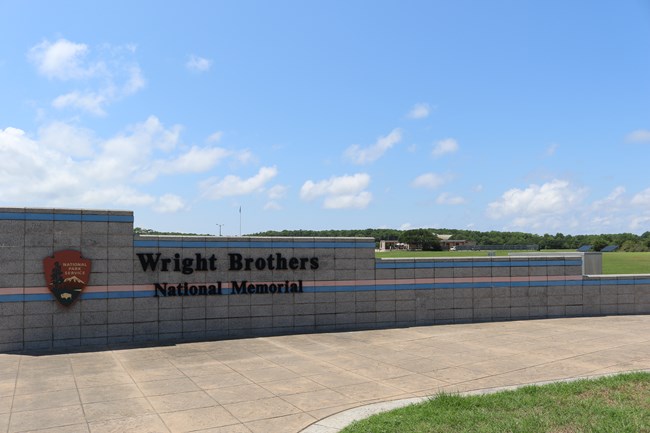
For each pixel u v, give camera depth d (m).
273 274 16.44
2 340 13.59
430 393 9.41
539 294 19.31
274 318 16.38
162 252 15.24
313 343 14.59
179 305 15.37
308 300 16.80
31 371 11.34
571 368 11.24
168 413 8.38
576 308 19.69
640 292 20.31
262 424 7.84
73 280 14.24
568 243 105.06
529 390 9.05
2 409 8.60
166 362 12.18
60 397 9.30
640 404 8.18
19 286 13.80
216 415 8.27
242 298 16.05
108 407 8.70
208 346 14.22
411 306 17.94
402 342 14.65
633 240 92.19
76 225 14.38
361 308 17.39
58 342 14.06
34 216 13.99
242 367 11.62
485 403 8.30
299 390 9.70
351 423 7.61
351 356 12.74
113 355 13.05
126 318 14.79
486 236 129.12
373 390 9.67
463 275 18.55
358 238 17.45
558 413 7.75
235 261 16.02
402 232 107.06
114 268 14.72
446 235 132.88
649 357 12.30
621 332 16.00
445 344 14.26
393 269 17.80
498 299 18.88
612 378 9.81
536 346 13.80
